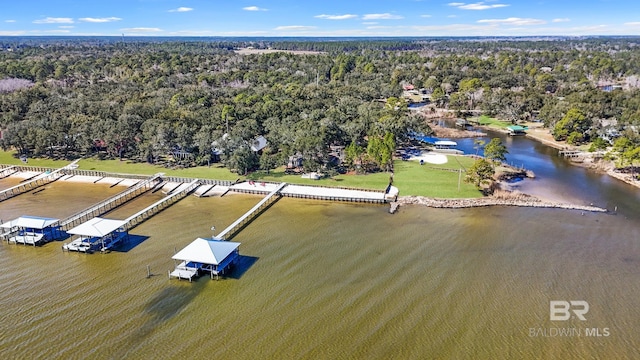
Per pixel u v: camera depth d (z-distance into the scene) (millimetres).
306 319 52156
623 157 105500
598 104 151625
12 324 51469
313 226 78812
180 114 127750
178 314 53219
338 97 170875
